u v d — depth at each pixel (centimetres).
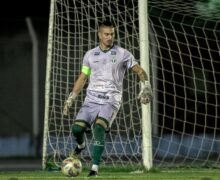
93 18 3250
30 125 5912
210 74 4547
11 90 5916
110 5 3288
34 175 2641
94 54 2364
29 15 5738
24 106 5919
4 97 5931
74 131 2352
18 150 5847
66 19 3219
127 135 3241
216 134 4691
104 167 3002
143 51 2803
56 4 3173
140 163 3002
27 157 5784
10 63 5909
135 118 3497
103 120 2328
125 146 3322
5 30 5872
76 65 3669
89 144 3170
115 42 3412
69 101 2359
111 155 3319
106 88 2352
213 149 4638
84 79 2378
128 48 3453
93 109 2353
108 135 3575
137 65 2359
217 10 3631
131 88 3566
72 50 3331
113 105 2355
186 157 3791
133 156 3231
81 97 3294
